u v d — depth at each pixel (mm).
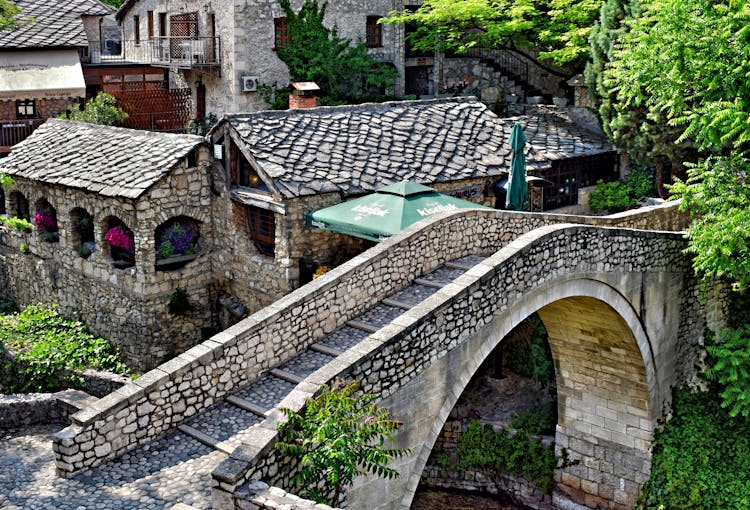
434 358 11922
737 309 19109
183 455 10875
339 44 26562
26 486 10594
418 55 28703
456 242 14805
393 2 27750
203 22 26500
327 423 9453
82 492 10250
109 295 17969
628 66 17047
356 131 18531
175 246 17594
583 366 17766
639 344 16594
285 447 9609
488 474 18656
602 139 24594
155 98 26578
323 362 12289
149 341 17359
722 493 16719
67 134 20391
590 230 14695
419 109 20078
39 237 19750
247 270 17422
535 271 13570
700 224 16156
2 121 25531
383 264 13531
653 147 21000
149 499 10062
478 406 19062
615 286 15602
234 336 11805
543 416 18672
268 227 17125
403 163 17969
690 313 18078
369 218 15516
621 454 17719
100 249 17906
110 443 10852
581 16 25203
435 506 18484
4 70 25844
